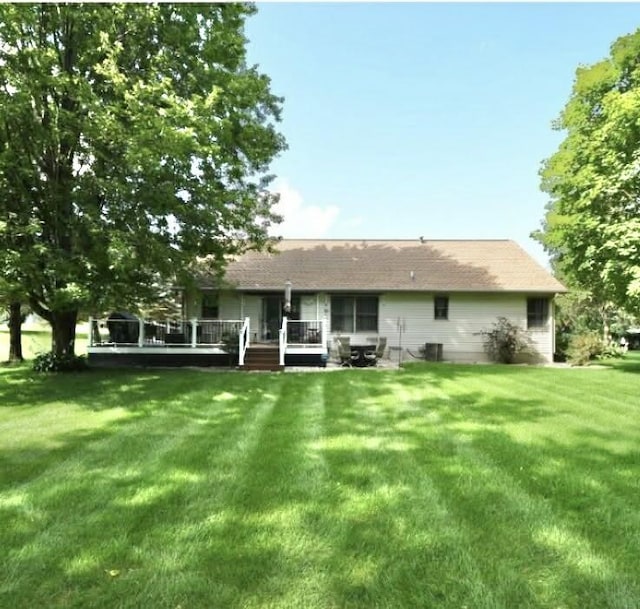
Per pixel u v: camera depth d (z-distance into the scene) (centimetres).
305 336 1617
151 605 246
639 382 1107
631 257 1121
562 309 2505
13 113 934
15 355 1719
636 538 320
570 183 1345
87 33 1093
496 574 276
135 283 1191
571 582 268
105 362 1573
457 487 414
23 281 988
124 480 431
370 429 634
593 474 447
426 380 1134
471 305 1864
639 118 1127
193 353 1555
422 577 273
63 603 247
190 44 1159
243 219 1340
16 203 1047
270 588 261
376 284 1836
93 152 1042
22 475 446
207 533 324
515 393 941
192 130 936
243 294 1859
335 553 298
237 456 507
